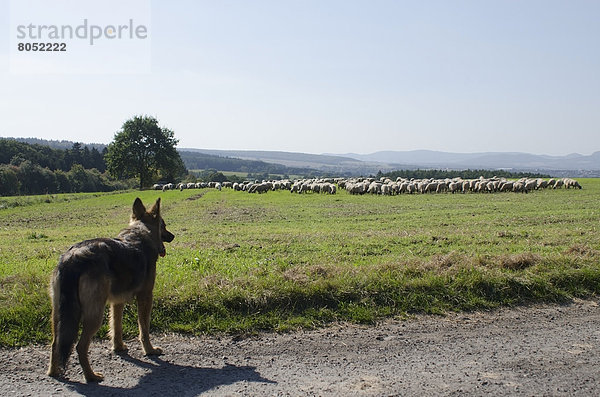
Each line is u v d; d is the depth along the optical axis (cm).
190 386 482
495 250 1323
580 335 654
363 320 702
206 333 641
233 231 1970
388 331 664
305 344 609
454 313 747
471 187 4956
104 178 11781
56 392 463
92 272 492
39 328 620
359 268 900
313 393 466
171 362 550
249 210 3322
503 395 468
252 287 750
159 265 1030
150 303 583
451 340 630
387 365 542
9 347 575
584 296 838
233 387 480
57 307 482
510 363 552
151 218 639
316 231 1906
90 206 4503
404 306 751
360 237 1647
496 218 2322
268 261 1109
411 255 1257
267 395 461
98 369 527
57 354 482
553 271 888
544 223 2100
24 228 2602
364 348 597
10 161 10419
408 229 1947
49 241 1770
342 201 4028
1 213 3809
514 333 660
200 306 691
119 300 538
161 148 9475
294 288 743
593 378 511
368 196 4616
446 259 957
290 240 1587
